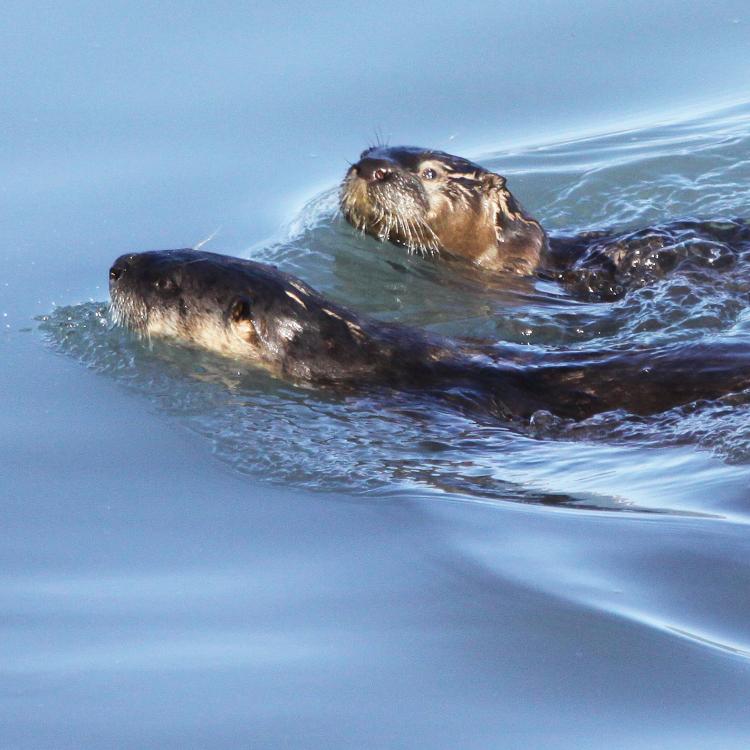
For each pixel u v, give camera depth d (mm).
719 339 27891
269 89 41469
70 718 17375
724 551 20312
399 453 24812
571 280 35469
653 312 32000
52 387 27734
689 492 22359
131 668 18406
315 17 44906
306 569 20688
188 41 43281
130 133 39219
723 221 36625
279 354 28016
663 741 16359
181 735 16906
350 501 22828
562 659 18078
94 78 41250
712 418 25219
